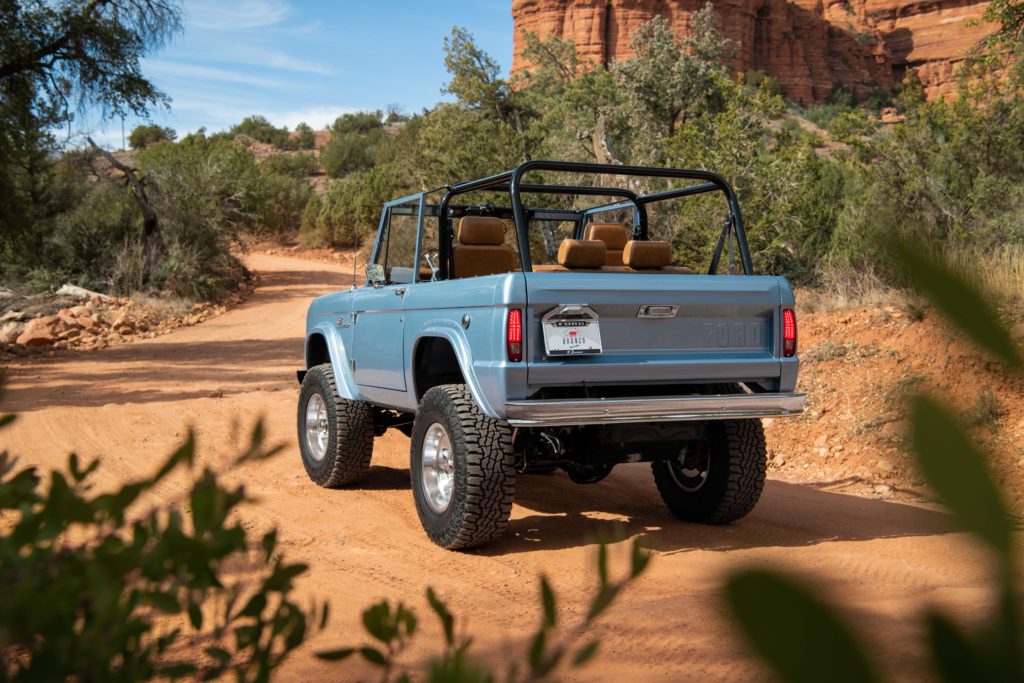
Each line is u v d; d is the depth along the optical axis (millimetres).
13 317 19359
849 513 5195
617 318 4355
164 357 15094
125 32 16016
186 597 769
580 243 4836
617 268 5297
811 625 250
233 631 834
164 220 27484
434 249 5574
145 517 762
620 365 4301
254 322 21844
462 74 25062
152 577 729
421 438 4715
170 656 2543
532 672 637
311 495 5770
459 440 4336
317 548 4488
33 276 22969
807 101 94000
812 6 100312
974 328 249
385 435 8055
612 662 2914
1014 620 256
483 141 21719
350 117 99062
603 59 79062
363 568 4148
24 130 16062
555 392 4391
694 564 4102
